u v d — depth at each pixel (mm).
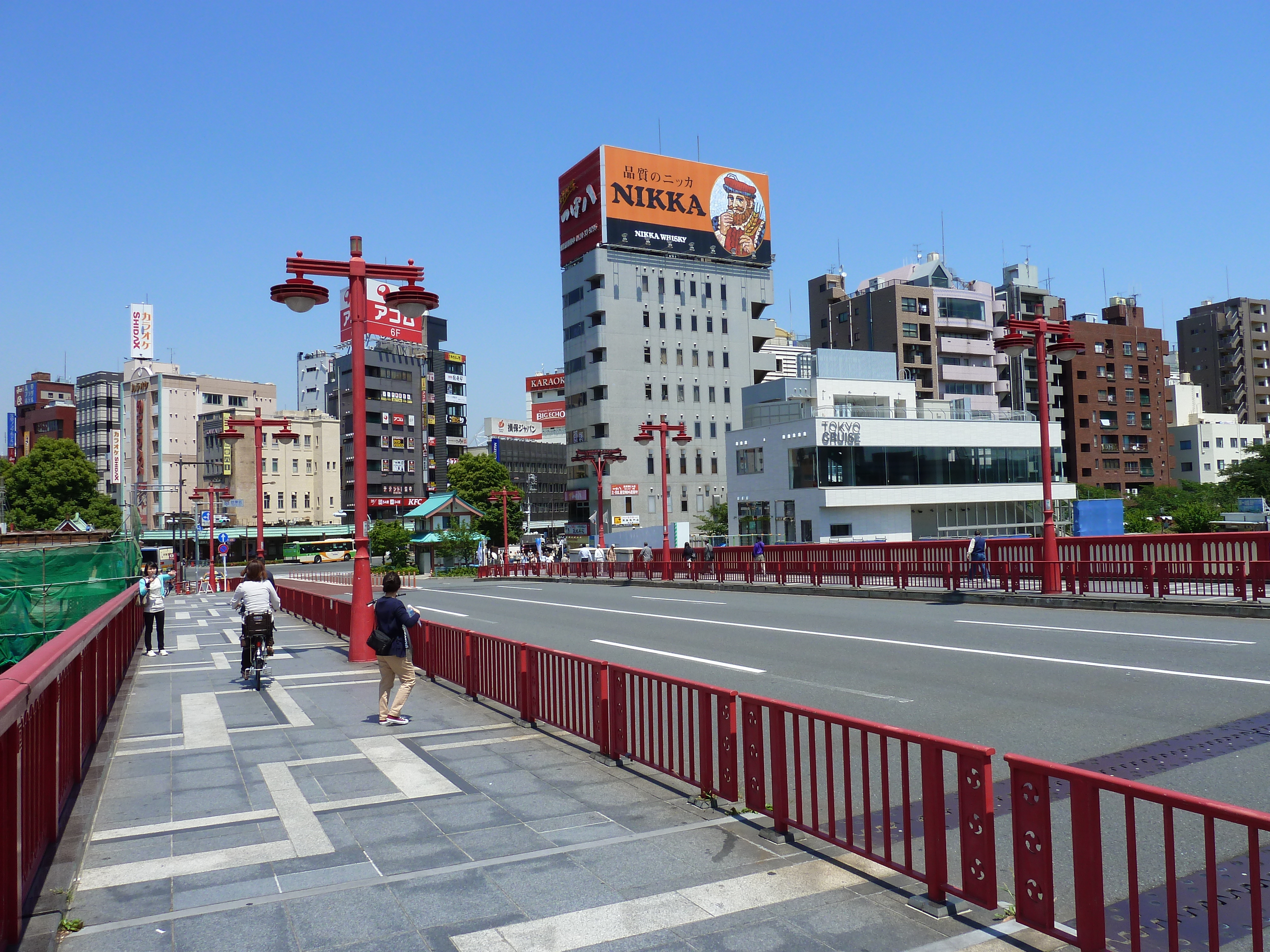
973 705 10781
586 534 83938
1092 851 4090
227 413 96562
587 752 8750
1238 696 10562
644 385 84812
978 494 61188
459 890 5262
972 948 4426
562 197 88875
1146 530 67938
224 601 42281
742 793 7723
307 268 15203
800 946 4477
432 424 114125
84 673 8258
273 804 7117
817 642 17078
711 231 88000
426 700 11969
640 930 4680
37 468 72750
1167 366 107250
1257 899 3301
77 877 5453
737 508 62812
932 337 88938
